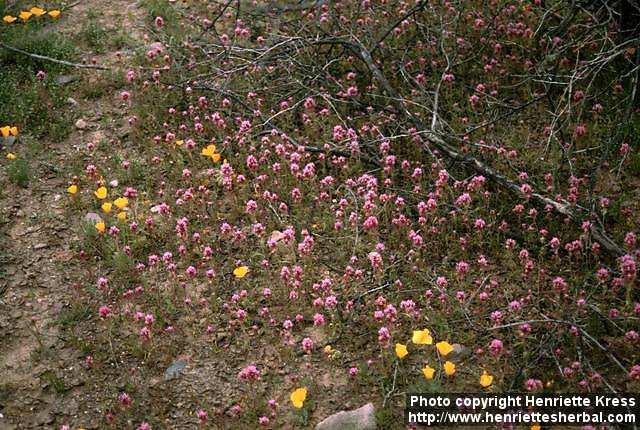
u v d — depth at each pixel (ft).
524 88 11.04
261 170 10.14
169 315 8.80
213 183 10.04
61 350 8.55
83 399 8.20
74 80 11.57
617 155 10.04
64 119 10.89
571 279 8.80
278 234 9.39
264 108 11.00
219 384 8.29
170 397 8.21
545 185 9.78
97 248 9.41
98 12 12.98
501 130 10.51
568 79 10.85
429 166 10.09
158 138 10.45
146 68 11.42
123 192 10.04
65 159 10.48
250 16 12.46
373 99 11.02
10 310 8.86
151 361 8.46
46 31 12.41
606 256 9.01
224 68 11.56
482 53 11.64
